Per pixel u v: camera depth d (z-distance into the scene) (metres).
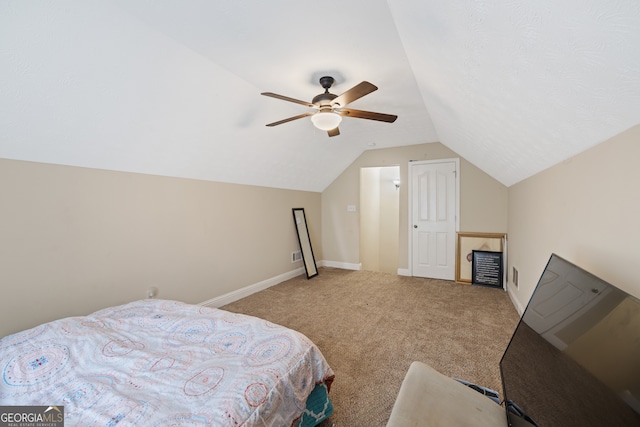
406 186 4.67
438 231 4.46
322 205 5.49
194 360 1.31
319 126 2.28
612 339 0.67
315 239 5.31
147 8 1.46
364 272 5.00
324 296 3.66
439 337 2.47
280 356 1.35
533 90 1.25
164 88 2.01
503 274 3.94
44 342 1.43
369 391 1.77
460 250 4.27
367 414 1.59
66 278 2.08
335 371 1.98
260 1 1.43
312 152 4.06
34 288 1.92
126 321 1.73
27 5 1.27
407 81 2.36
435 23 1.29
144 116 2.11
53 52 1.47
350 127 3.69
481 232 4.14
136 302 2.04
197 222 3.10
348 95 2.02
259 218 3.98
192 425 0.93
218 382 1.14
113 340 1.50
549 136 1.60
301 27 1.65
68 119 1.80
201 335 1.57
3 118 1.59
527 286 2.74
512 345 1.21
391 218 6.51
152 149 2.42
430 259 4.54
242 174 3.54
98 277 2.27
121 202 2.42
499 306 3.22
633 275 1.04
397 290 3.89
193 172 2.98
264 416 1.07
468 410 1.02
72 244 2.11
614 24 0.68
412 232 4.65
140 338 1.55
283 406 1.19
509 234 3.77
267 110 2.77
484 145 2.74
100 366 1.29
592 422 0.64
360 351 2.25
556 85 1.10
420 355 2.17
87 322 1.67
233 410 1.00
